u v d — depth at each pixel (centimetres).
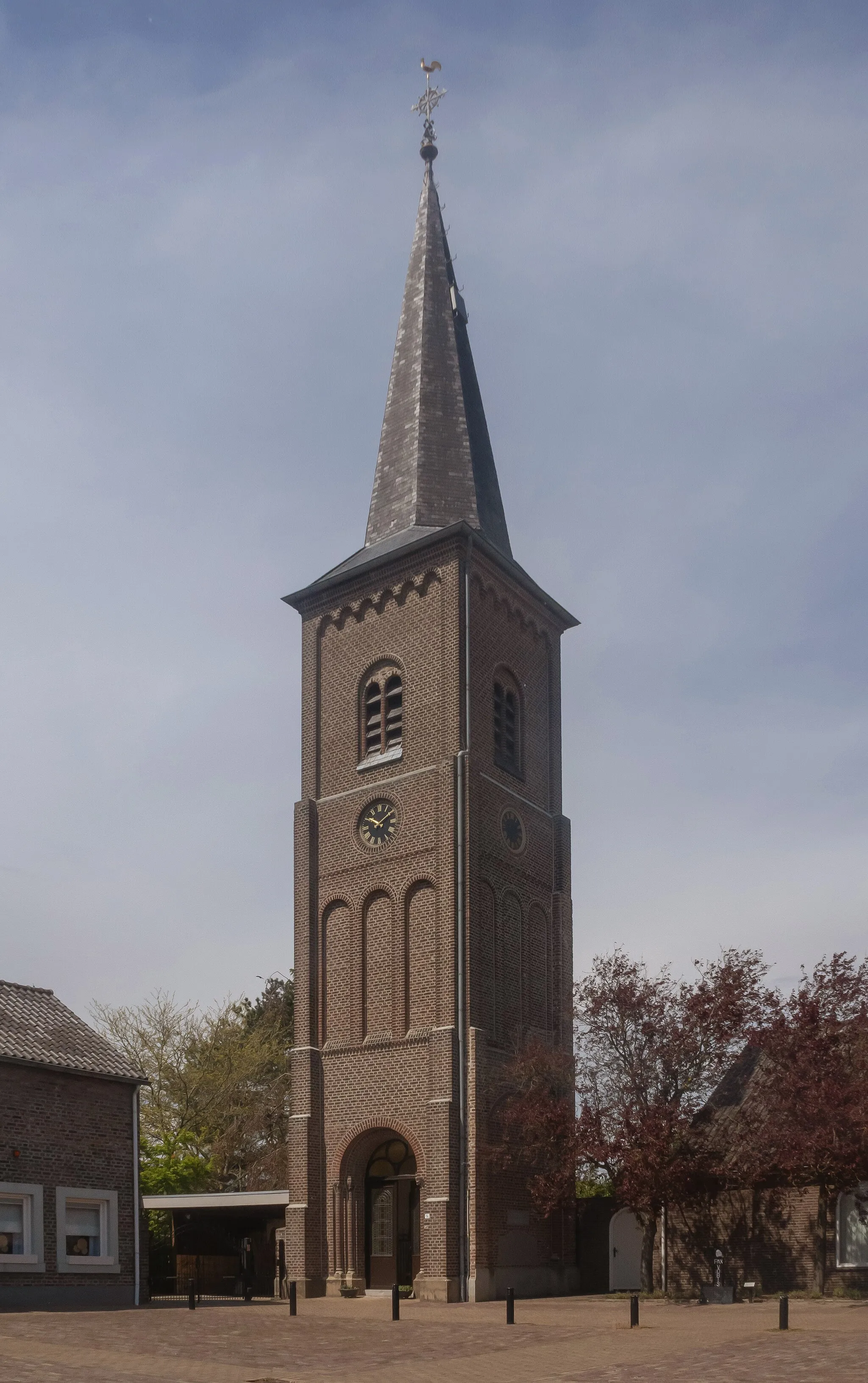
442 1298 3994
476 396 5631
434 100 5997
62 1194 3441
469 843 4450
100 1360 2194
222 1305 3703
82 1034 3759
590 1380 1988
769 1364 2091
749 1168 3666
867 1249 3728
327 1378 2045
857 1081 3531
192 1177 5800
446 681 4669
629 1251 4656
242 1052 6794
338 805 4841
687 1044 3844
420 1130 4269
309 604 5147
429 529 5041
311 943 4728
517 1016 4591
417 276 5675
